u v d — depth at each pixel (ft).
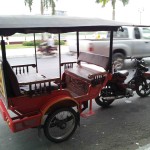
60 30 12.39
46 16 12.57
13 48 59.41
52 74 27.76
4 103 11.94
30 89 11.86
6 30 10.87
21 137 13.17
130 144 12.38
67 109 12.65
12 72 11.28
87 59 17.10
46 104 12.16
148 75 19.22
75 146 12.25
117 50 31.48
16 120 11.48
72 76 15.96
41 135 13.33
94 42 29.01
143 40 33.32
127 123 14.87
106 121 15.16
